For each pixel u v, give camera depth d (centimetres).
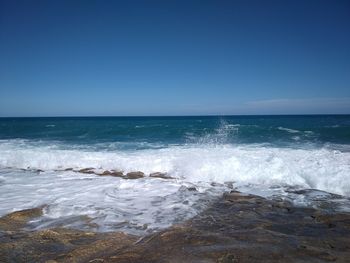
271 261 381
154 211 604
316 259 386
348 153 1077
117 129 2242
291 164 889
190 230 485
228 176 866
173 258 390
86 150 1331
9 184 829
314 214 566
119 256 395
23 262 390
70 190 761
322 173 811
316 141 1484
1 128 2578
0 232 490
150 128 2258
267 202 647
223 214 580
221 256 394
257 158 958
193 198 689
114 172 957
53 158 1109
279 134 1727
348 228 495
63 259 391
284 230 489
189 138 1711
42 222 541
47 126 2798
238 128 2048
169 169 961
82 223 537
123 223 540
